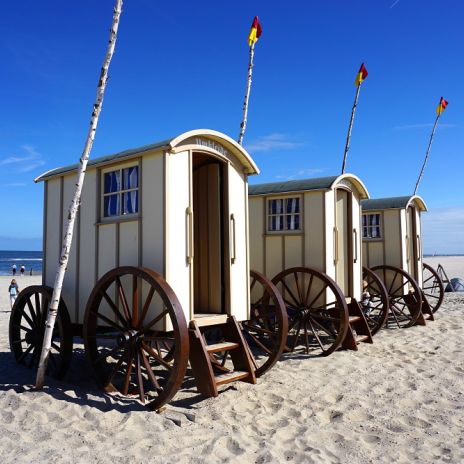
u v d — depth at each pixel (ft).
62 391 17.08
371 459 13.02
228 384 19.40
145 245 17.53
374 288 35.50
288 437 14.47
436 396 18.58
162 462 12.05
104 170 19.61
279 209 29.01
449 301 50.98
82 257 20.21
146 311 16.84
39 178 22.29
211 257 20.56
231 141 19.69
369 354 25.82
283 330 20.48
